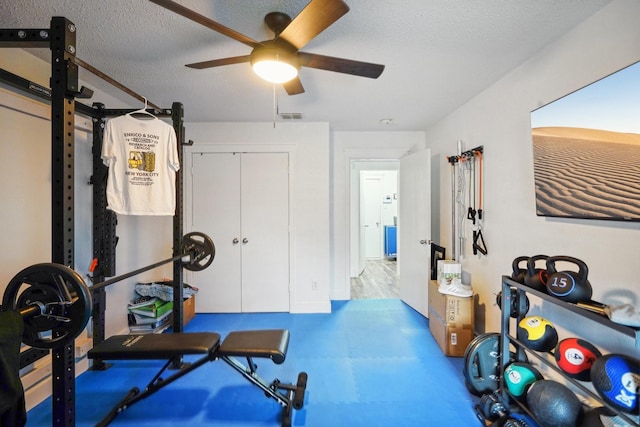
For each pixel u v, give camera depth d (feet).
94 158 7.60
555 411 4.52
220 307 11.46
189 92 8.30
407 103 9.25
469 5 4.62
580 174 4.81
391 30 5.27
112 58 6.34
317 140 11.34
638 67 3.86
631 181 4.00
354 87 7.96
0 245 5.54
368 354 8.20
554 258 4.58
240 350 5.64
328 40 5.59
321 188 11.38
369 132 12.86
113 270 7.93
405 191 12.30
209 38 5.58
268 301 11.50
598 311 3.84
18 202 5.84
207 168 11.34
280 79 5.23
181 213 7.55
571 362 4.39
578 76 5.13
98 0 4.50
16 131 5.79
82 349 7.27
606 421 4.00
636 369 3.61
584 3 4.58
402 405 6.13
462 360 7.90
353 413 5.90
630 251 4.26
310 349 8.48
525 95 6.51
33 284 3.47
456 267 8.85
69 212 4.00
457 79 7.44
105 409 6.01
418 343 8.84
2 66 5.72
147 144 6.44
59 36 3.91
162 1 3.31
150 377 7.16
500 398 5.63
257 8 4.68
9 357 2.81
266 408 6.07
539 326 5.20
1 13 4.80
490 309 8.05
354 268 17.74
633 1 4.22
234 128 11.31
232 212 11.39
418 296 11.35
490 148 7.89
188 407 6.10
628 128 4.01
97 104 7.39
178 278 7.61
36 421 5.68
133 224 9.49
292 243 11.41
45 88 5.84
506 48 5.92
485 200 8.20
